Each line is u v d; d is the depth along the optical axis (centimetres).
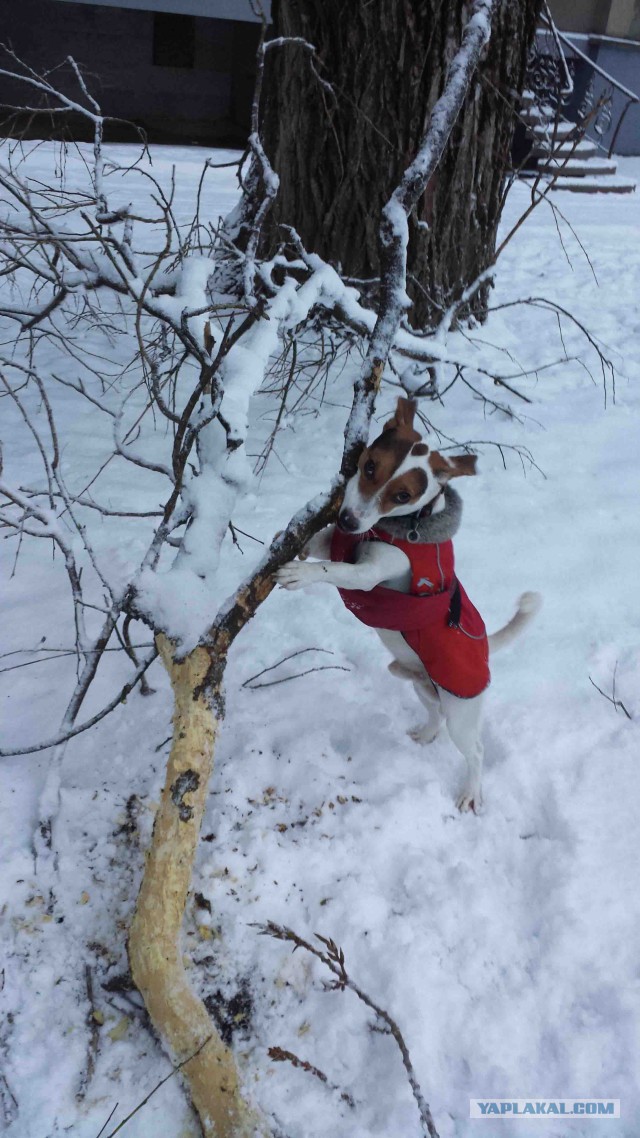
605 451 230
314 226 258
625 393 261
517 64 254
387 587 119
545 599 178
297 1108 99
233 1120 93
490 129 254
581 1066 105
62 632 157
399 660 137
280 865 121
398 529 115
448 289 269
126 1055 102
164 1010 95
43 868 116
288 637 163
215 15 555
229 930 114
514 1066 105
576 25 661
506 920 119
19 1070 99
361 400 115
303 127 248
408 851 125
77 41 691
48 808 119
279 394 240
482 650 127
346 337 242
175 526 121
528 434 235
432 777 138
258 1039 105
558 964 114
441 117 124
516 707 152
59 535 115
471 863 127
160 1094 98
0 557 177
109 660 153
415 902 120
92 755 134
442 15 228
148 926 97
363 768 139
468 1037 106
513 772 140
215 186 495
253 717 145
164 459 214
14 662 150
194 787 100
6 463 206
